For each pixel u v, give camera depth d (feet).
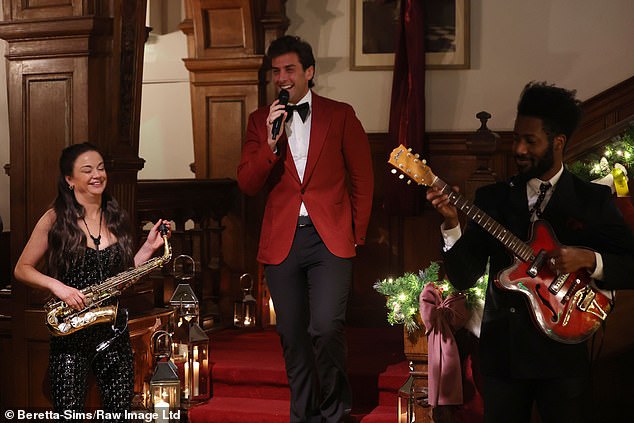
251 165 13.58
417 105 20.72
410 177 10.14
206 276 21.03
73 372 12.48
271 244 13.82
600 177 16.28
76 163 12.51
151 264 12.87
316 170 13.75
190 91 21.79
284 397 16.20
